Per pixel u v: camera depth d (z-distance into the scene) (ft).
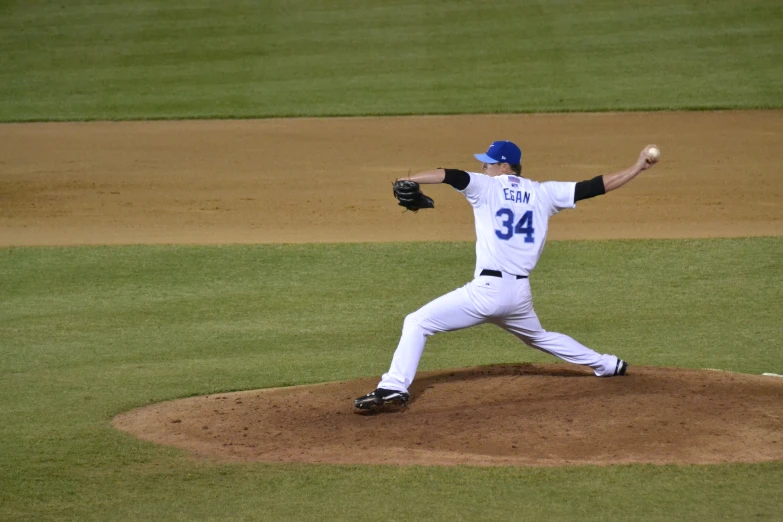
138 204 212.84
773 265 155.53
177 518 64.23
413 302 140.05
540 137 270.87
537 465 71.87
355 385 94.38
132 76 361.51
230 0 459.73
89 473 73.51
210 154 262.67
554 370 94.43
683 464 71.77
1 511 66.03
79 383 104.22
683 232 180.86
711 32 384.88
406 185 76.69
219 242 177.88
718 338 120.16
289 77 355.77
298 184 229.45
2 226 193.57
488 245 80.28
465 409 83.87
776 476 69.46
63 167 249.75
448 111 307.17
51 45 401.70
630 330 124.36
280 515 64.23
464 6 438.40
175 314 135.33
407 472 71.00
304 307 138.10
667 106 303.89
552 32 397.19
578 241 173.06
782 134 267.59
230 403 92.17
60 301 142.10
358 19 428.15
